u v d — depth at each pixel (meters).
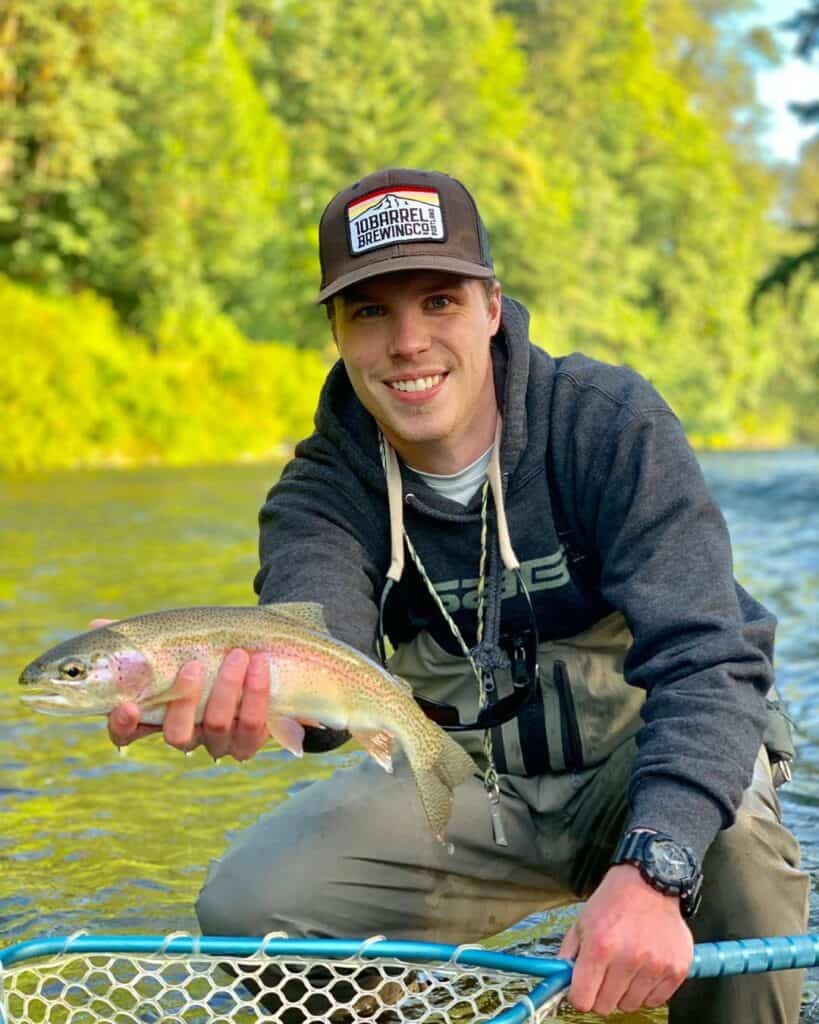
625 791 2.61
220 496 20.41
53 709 2.10
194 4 43.28
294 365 40.62
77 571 10.15
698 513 2.43
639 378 2.58
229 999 2.76
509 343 2.58
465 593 2.65
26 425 29.66
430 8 56.19
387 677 2.28
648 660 2.35
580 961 2.03
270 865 2.55
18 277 35.19
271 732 2.21
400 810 2.59
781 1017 2.31
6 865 3.62
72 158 33.50
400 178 2.46
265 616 2.21
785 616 7.65
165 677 2.13
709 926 2.35
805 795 4.12
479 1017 2.60
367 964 2.18
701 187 71.94
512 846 2.67
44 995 2.77
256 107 43.72
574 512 2.55
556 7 72.00
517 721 2.66
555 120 70.31
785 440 76.81
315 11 48.03
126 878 3.53
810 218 104.44
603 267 62.06
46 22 32.59
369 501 2.66
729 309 69.94
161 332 36.91
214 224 37.94
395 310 2.45
